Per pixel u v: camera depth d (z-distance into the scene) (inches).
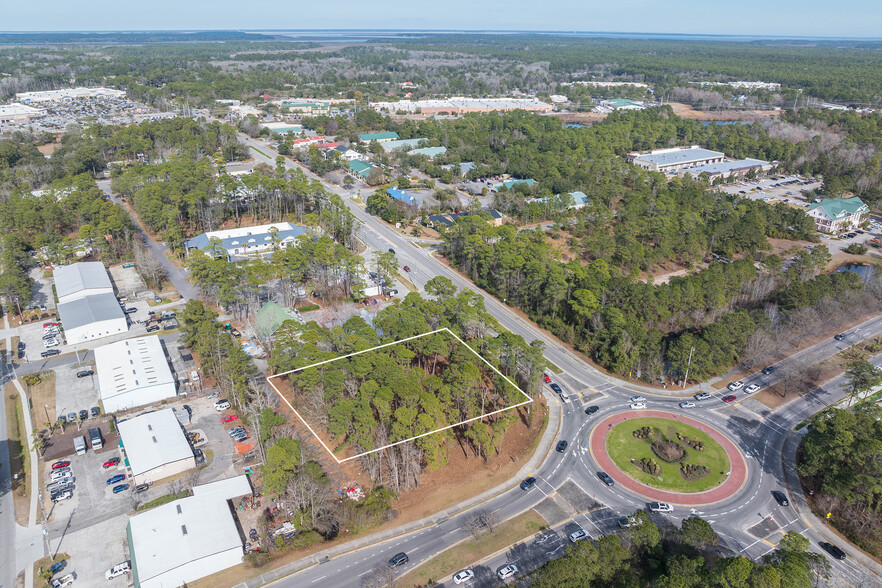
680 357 4945.9
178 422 4249.5
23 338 5605.3
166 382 4680.1
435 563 3312.0
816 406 4758.9
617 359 5103.3
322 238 6963.6
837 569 3309.5
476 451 4210.1
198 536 3272.6
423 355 4968.0
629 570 3097.9
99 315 5654.5
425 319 5036.9
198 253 6392.7
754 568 2755.9
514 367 4675.2
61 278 6392.7
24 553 3312.0
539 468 4069.9
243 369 4584.2
